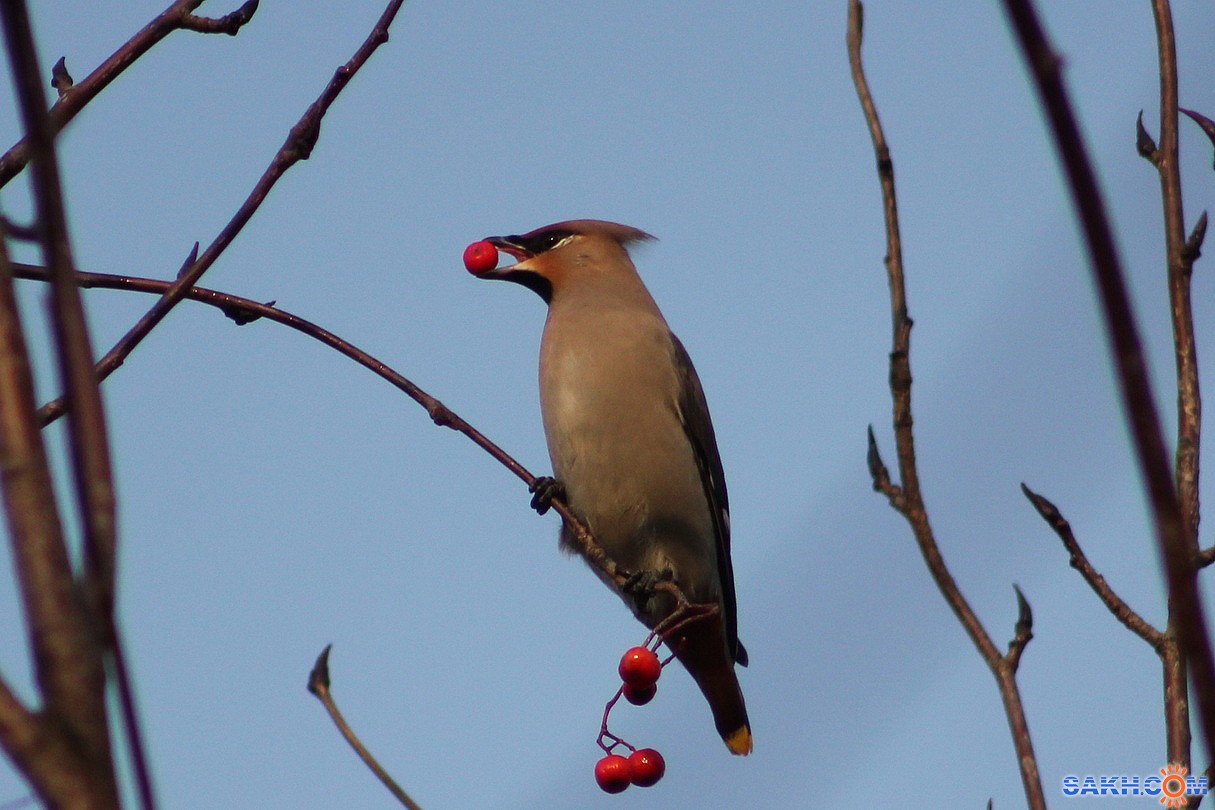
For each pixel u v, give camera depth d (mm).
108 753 3270
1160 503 3391
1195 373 6316
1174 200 6523
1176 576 3408
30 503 3410
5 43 3582
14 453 3445
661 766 7988
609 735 8055
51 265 3547
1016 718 5359
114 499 3414
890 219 5883
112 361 6867
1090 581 5879
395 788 5504
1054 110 3057
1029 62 3047
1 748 3195
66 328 3512
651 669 8062
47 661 3283
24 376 3529
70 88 7504
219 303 8008
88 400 3479
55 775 3188
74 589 3357
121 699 3295
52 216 3564
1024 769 5301
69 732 3229
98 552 3350
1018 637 5488
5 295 3602
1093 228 3156
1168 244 6488
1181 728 5684
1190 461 6168
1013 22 3039
